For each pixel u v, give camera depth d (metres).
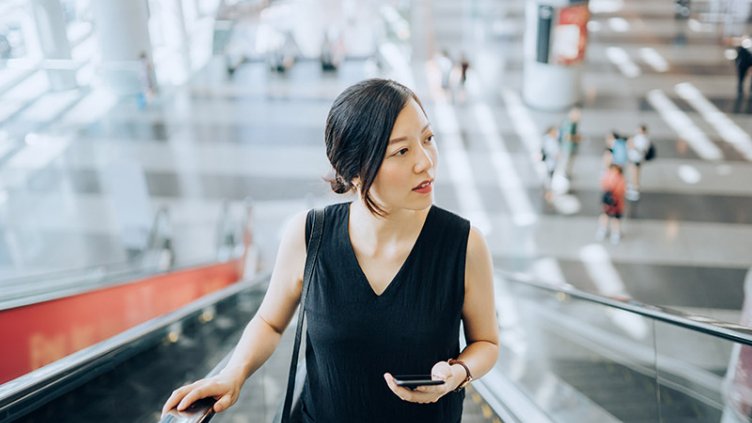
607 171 11.01
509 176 13.49
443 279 1.75
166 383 4.48
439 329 1.76
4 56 11.82
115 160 14.02
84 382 3.49
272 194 13.22
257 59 20.08
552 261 10.88
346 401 1.83
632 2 25.23
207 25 19.77
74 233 11.41
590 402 5.50
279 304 1.90
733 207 12.09
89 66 14.95
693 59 19.33
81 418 3.40
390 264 1.75
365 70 19.58
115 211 11.22
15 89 12.26
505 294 8.42
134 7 16.05
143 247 11.05
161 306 7.95
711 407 4.40
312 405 1.91
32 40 12.39
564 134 12.83
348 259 1.77
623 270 10.55
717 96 16.78
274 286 1.90
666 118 15.70
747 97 16.64
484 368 1.76
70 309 5.84
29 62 12.44
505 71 18.91
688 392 4.61
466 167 13.86
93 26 15.92
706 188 12.70
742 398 4.10
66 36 12.95
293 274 1.86
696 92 17.06
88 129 15.16
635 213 12.01
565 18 15.58
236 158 14.56
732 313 9.49
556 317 7.04
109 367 3.79
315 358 1.90
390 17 19.42
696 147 14.28
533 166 13.86
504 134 15.27
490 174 13.58
